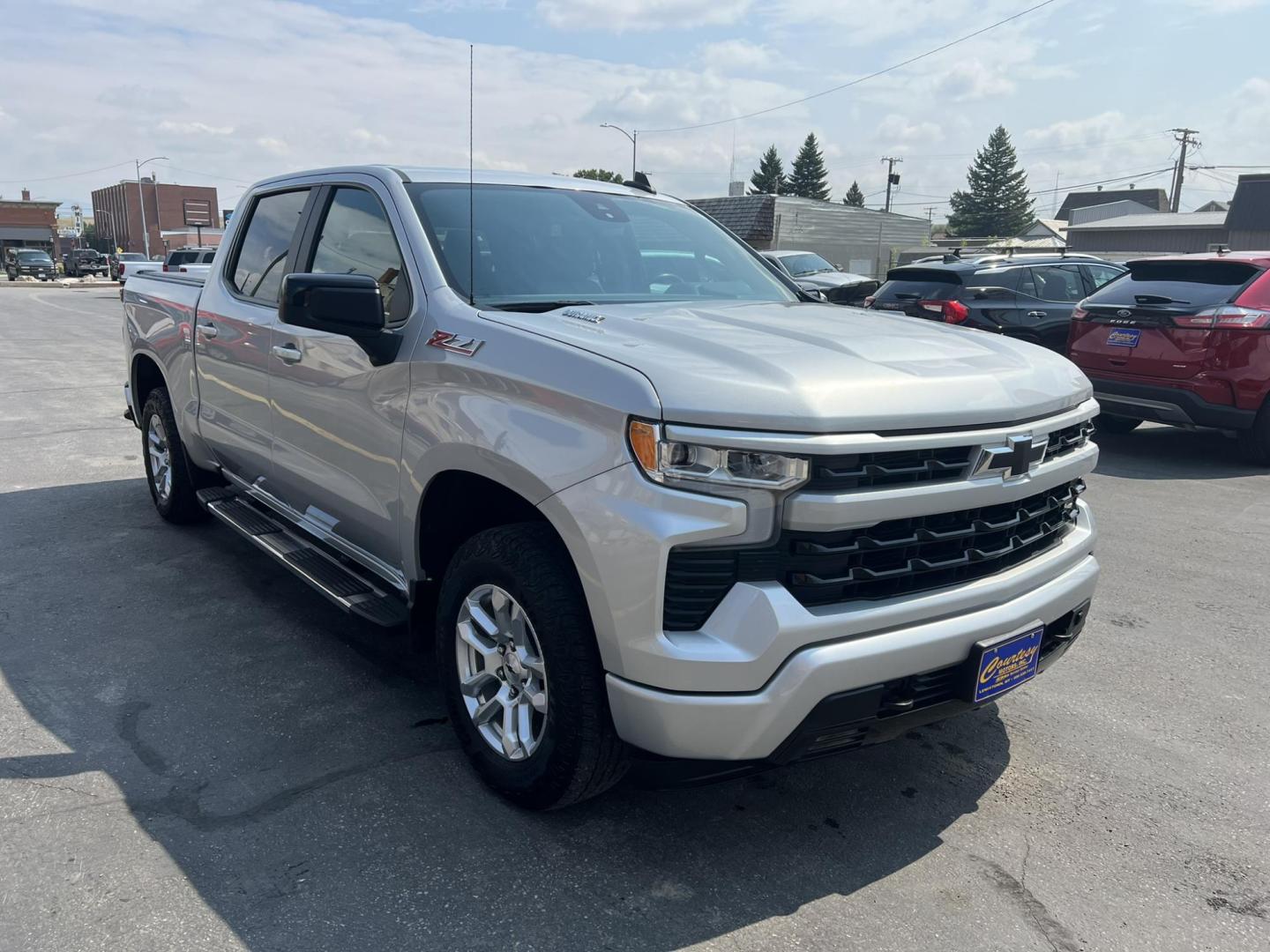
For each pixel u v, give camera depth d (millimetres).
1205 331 7809
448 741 3320
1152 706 3770
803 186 103812
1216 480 7617
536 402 2631
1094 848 2846
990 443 2576
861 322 3254
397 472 3172
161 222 94938
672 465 2326
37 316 23469
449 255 3289
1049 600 2818
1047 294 10445
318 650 4047
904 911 2541
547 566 2627
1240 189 51844
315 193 4039
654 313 3127
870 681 2418
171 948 2314
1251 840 2906
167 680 3748
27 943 2314
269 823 2822
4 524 5688
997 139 103562
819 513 2324
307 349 3668
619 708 2469
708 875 2660
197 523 5730
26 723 3389
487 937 2391
